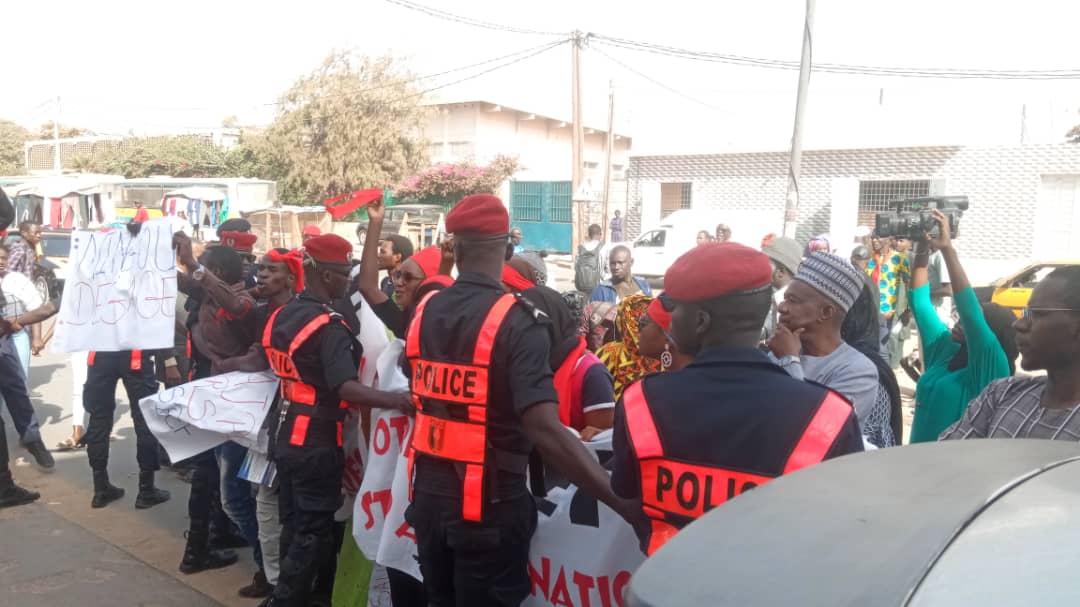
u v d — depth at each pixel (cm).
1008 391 238
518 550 254
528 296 280
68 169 4488
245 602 409
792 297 272
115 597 408
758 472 177
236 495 414
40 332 671
